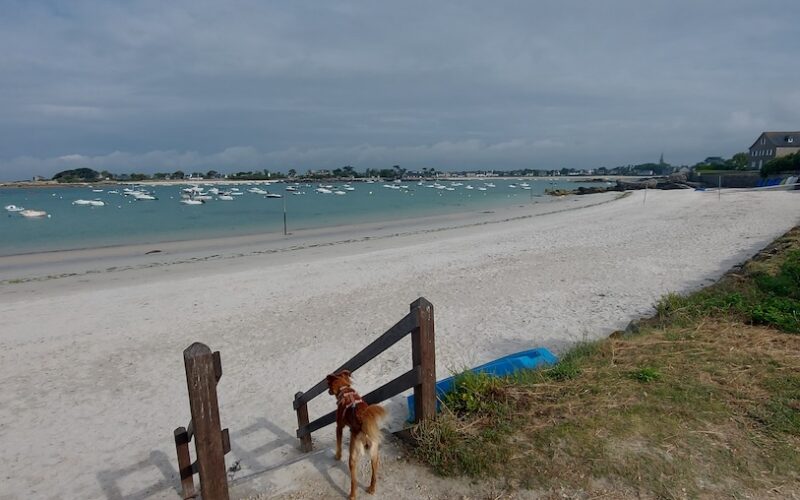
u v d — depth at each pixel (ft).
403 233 103.60
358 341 33.53
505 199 266.77
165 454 20.66
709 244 63.00
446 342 31.83
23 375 29.76
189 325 38.52
